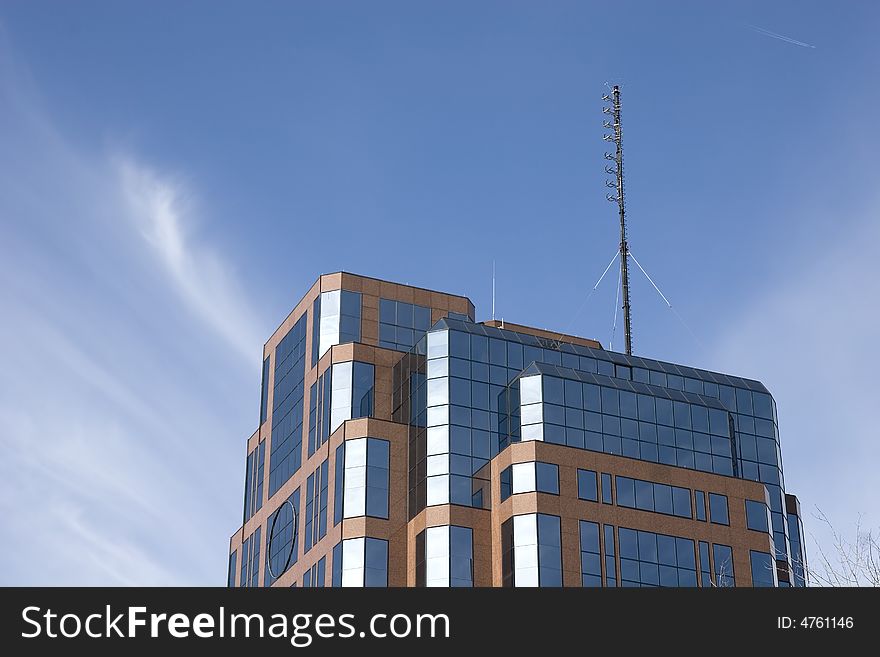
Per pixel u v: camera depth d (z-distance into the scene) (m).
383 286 122.25
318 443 113.94
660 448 108.00
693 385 117.50
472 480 104.06
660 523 102.44
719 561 103.06
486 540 101.25
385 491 106.31
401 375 113.44
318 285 122.44
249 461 131.25
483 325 112.69
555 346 113.56
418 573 101.50
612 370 114.88
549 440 104.25
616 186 127.31
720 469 109.94
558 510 99.38
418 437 107.50
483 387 108.56
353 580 102.25
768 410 118.81
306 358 121.31
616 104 129.50
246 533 126.19
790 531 117.62
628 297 122.50
